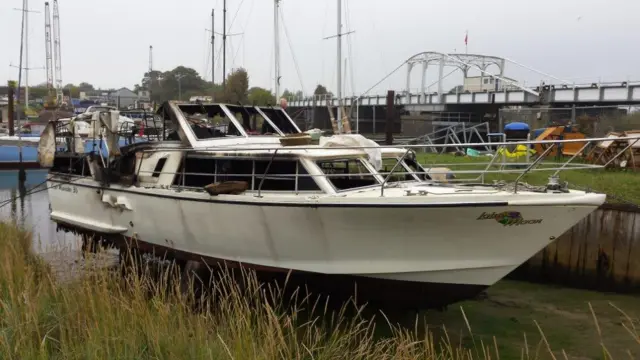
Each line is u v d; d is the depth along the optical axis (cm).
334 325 714
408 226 641
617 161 1257
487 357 619
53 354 467
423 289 682
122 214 910
